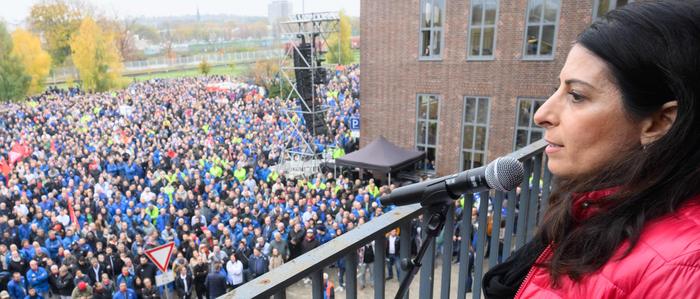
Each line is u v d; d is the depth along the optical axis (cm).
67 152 2219
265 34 11344
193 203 1459
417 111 1828
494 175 112
